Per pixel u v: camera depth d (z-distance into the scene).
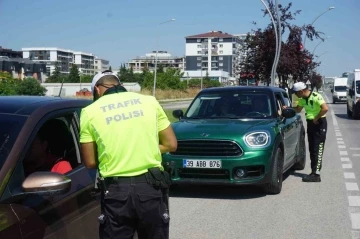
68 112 4.55
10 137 3.76
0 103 4.26
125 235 3.57
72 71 103.81
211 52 171.50
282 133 9.38
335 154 14.83
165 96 79.06
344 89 58.22
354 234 6.70
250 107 9.91
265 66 36.84
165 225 3.60
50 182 3.44
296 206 8.22
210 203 8.42
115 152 3.54
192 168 8.45
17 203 3.43
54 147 4.72
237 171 8.34
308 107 10.27
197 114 10.01
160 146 3.87
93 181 4.41
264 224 7.17
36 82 37.22
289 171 11.77
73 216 3.94
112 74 3.89
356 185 10.00
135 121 3.61
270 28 36.59
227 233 6.73
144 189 3.52
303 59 37.00
